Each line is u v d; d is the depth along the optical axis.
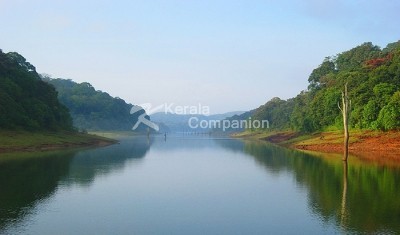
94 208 22.78
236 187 30.16
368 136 68.38
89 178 34.75
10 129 74.25
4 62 87.06
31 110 82.88
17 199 25.05
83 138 94.31
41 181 32.44
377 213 20.84
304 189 28.61
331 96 86.81
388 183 30.03
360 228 18.16
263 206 23.33
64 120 100.38
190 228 18.72
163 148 87.31
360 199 24.44
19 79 86.94
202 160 54.28
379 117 65.56
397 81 74.50
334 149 65.69
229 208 22.88
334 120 88.31
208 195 26.91
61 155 58.50
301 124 107.56
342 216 20.38
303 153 64.06
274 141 123.06
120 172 39.41
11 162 46.25
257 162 50.28
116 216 20.92
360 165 41.97
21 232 17.78
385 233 17.30
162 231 18.22
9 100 75.75
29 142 70.12
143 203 24.25
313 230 18.12
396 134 64.75
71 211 21.95
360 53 124.88
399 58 79.81
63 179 33.81
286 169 41.16
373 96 71.94
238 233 17.91
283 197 25.89
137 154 65.62
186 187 30.28
